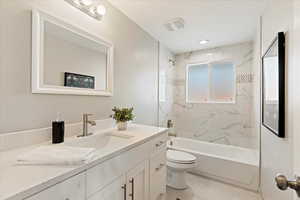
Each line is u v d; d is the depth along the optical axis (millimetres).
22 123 954
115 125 1702
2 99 869
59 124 1039
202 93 3199
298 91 624
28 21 974
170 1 1601
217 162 2127
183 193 1847
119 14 1776
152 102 2580
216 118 2971
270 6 1490
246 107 2693
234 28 2182
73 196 681
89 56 1414
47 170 660
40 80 1034
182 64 3361
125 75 1908
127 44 1929
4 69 874
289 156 1006
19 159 714
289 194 972
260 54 1895
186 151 2350
